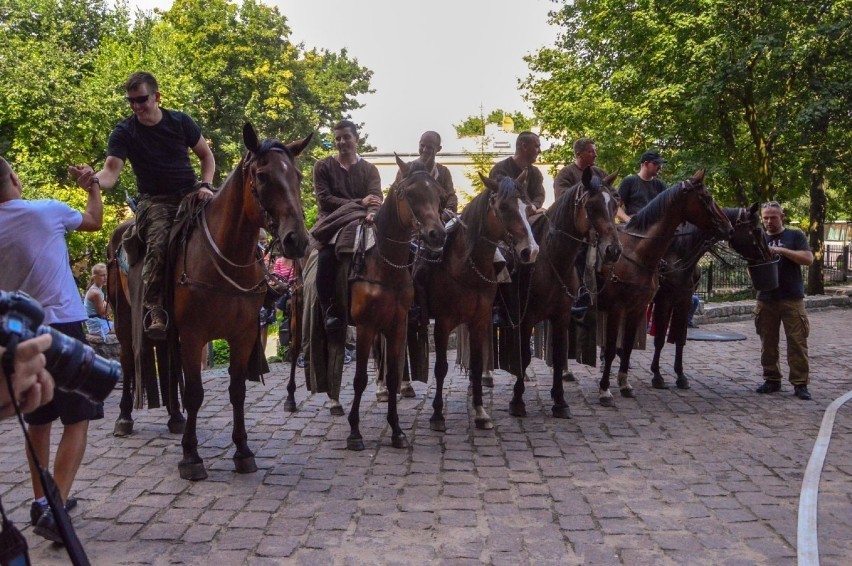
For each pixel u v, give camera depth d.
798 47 18.73
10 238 3.90
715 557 4.03
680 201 7.77
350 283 6.20
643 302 8.06
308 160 35.69
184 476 5.35
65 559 3.99
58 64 27.61
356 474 5.55
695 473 5.60
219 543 4.22
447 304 6.75
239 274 5.21
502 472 5.62
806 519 4.55
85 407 4.10
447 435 6.76
